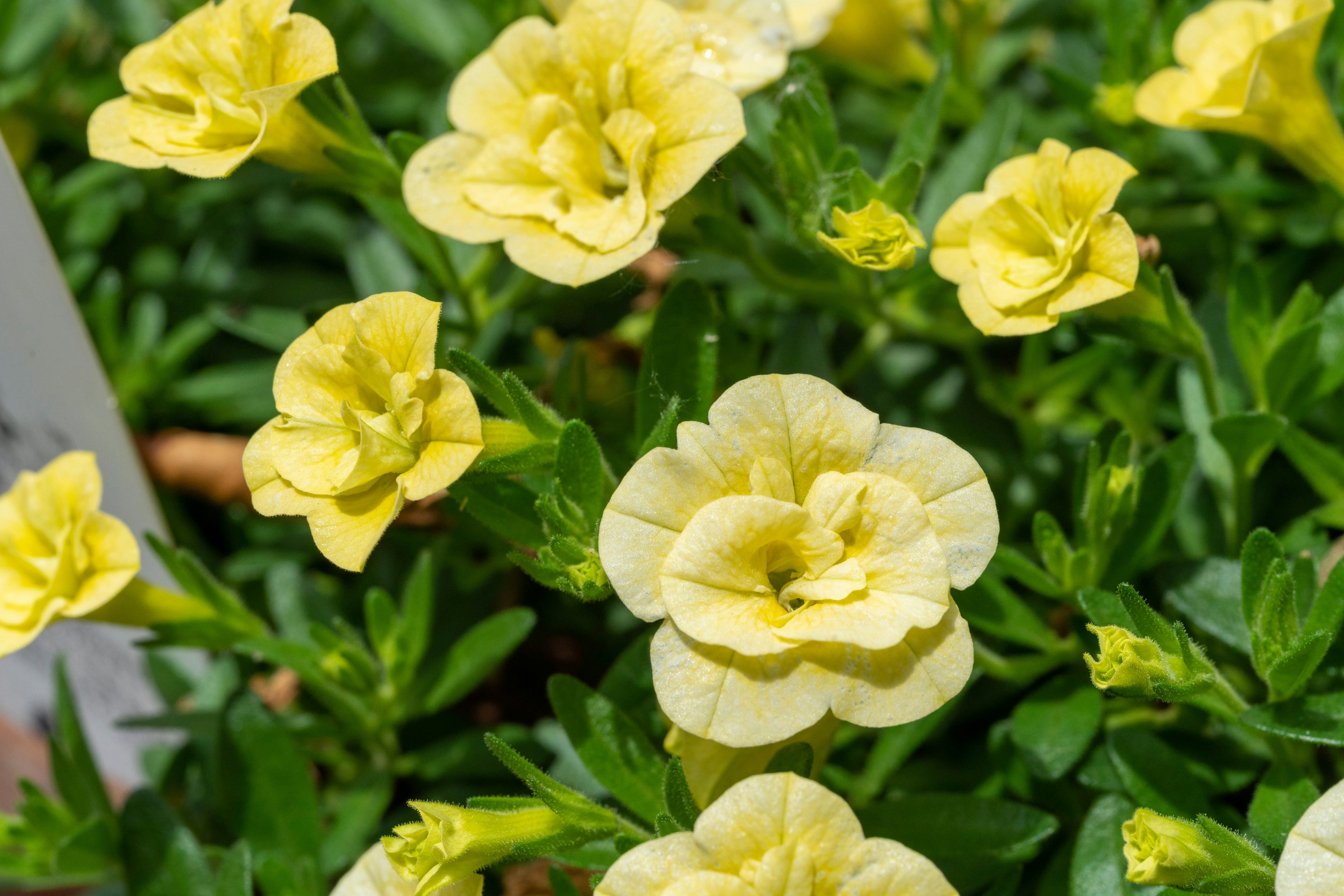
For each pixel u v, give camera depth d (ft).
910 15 1.38
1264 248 1.31
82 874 1.21
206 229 1.46
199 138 1.11
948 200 1.25
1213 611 1.12
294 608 1.27
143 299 1.40
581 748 1.10
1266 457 1.21
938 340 1.29
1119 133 1.27
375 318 1.04
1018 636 1.15
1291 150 1.15
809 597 1.01
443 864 1.04
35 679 1.36
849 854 1.00
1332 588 1.07
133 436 1.36
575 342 1.23
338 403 1.05
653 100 1.10
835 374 1.29
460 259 1.31
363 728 1.23
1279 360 1.15
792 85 1.16
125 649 1.30
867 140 1.37
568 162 1.10
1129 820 1.10
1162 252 1.28
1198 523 1.19
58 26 1.46
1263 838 1.07
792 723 1.00
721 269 1.28
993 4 1.43
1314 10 1.11
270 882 1.17
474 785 1.23
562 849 1.07
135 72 1.12
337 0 1.46
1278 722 1.07
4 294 1.19
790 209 1.16
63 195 1.40
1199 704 1.09
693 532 1.01
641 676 1.15
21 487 1.13
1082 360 1.24
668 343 1.15
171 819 1.19
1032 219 1.09
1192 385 1.21
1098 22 1.36
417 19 1.37
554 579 1.07
